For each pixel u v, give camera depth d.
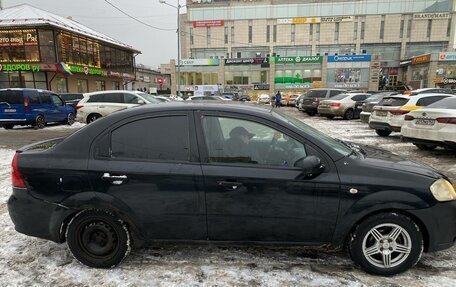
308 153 2.79
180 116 2.90
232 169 2.77
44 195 2.88
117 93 12.92
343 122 15.47
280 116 3.08
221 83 43.03
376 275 2.83
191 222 2.84
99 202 2.82
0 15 25.33
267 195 2.74
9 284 2.76
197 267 2.98
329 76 41.16
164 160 2.83
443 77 41.25
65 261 3.11
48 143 3.34
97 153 2.88
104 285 2.73
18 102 12.85
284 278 2.81
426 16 53.84
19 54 24.34
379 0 54.22
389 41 55.25
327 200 2.72
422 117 7.22
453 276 2.83
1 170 6.40
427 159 7.18
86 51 28.23
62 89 26.36
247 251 3.27
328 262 3.06
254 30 57.72
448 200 2.77
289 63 41.59
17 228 3.00
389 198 2.68
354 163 2.79
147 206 2.82
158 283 2.75
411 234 2.75
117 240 2.92
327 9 55.59
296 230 2.80
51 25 23.31
